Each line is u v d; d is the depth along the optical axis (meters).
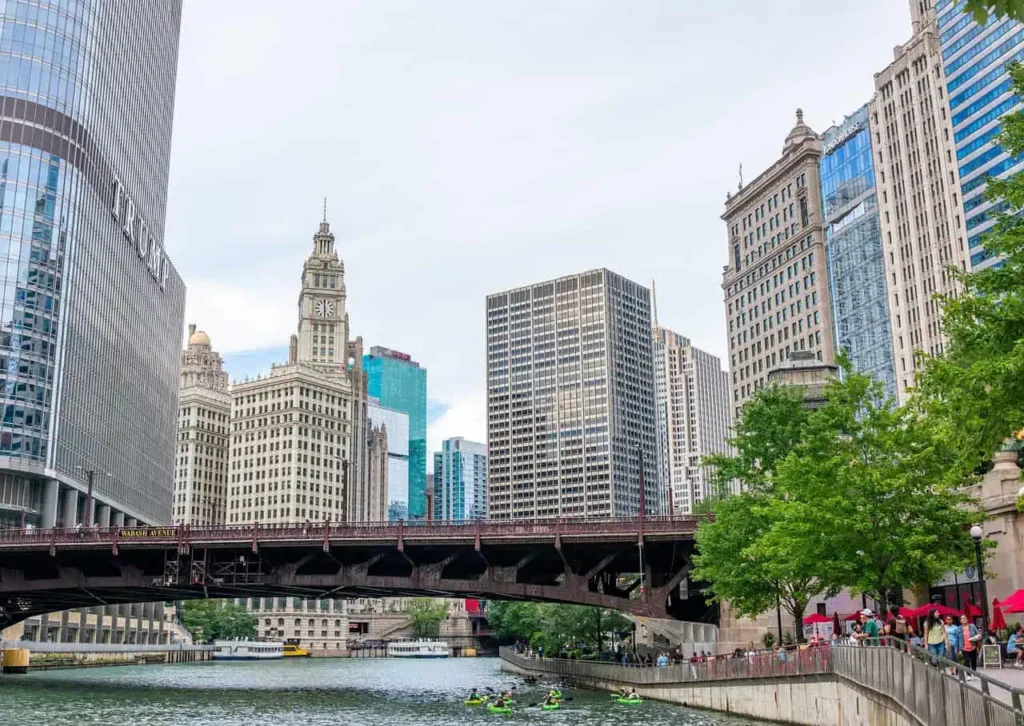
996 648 38.94
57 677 114.12
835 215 192.38
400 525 80.62
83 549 84.19
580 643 139.88
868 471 48.66
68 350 134.88
